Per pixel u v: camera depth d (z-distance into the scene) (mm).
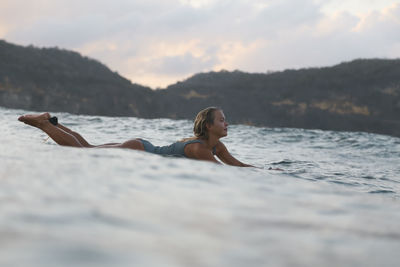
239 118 54812
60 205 682
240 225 655
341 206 983
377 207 1032
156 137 7406
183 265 418
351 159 6016
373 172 4180
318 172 3551
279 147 7574
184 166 1583
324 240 609
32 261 393
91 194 819
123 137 6773
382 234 687
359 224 761
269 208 842
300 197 1070
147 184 1034
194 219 667
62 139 2961
